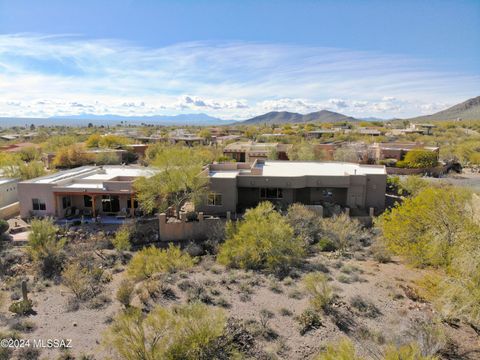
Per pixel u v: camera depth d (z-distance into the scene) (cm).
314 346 1173
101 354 1164
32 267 2072
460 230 1327
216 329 1063
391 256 1966
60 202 2880
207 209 2877
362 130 9462
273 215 2256
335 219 2444
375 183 2956
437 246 1352
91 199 2986
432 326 1142
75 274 1750
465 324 1177
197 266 2022
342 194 3022
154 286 1648
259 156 4788
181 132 10825
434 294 1305
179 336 1027
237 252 1992
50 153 5097
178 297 1577
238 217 2745
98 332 1320
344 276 1669
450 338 1102
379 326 1248
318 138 8219
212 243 2367
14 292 1727
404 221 1533
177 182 2703
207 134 8825
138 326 1016
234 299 1534
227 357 1070
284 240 1992
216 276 1831
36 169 3703
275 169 3381
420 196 1550
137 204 2992
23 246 2369
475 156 5450
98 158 4688
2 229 2502
